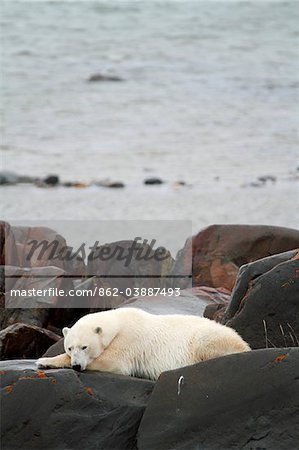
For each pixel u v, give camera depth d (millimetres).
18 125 110000
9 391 20000
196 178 79312
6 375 20188
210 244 34469
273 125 110188
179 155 92750
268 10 197875
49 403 19891
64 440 19781
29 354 27188
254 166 85812
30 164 87875
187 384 19875
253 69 149500
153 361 21125
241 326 23906
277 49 164625
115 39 171875
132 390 20250
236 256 34250
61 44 165625
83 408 19922
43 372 20172
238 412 19594
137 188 73938
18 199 67750
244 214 60562
